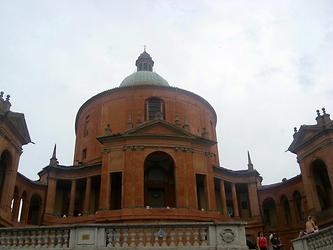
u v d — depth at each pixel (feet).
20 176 115.44
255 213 129.70
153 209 94.02
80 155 136.05
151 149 102.78
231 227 52.80
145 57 165.48
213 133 143.54
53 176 122.83
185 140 105.81
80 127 143.64
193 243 51.85
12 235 52.80
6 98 90.68
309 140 111.86
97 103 137.39
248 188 133.90
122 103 131.64
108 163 102.37
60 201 127.75
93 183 125.49
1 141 85.46
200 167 104.73
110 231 52.47
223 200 124.67
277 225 136.26
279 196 138.92
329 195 119.34
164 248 50.90
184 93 135.54
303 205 128.47
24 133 95.40
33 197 125.39
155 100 131.85
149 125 106.52
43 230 52.80
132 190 96.63
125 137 103.86
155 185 111.45
